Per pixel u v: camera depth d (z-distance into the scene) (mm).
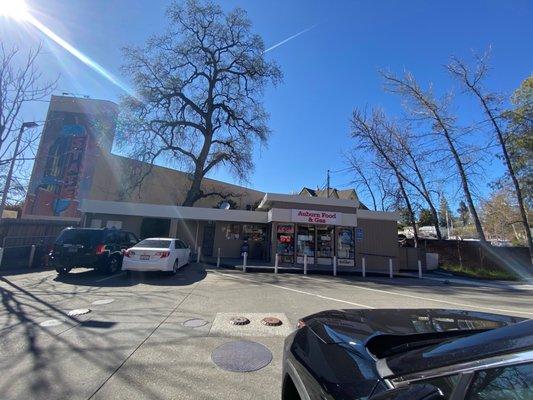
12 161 14031
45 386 4074
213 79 32500
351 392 2020
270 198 20328
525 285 18422
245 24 31875
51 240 19203
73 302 8422
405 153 28641
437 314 3131
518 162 24312
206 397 3914
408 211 29406
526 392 1319
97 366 4676
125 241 15023
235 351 5312
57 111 35188
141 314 7434
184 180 39438
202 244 23766
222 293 10234
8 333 5926
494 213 36406
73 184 33500
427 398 1413
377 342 2438
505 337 1575
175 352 5242
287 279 14484
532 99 23625
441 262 26203
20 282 11234
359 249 21500
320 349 2688
